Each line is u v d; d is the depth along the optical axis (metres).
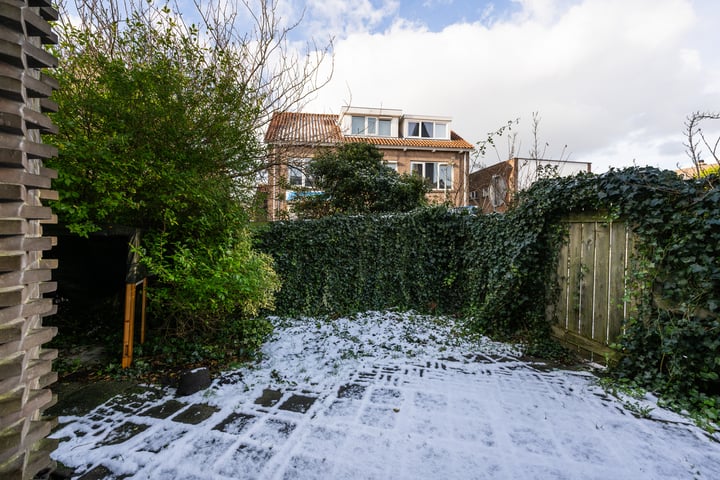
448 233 5.94
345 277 5.71
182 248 3.47
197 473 1.82
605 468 1.87
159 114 3.25
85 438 2.12
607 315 3.35
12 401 0.96
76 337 4.34
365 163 9.32
